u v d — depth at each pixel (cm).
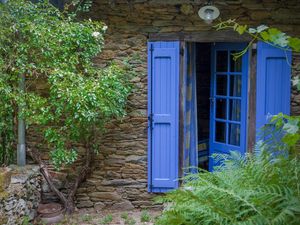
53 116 409
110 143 468
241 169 188
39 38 389
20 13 395
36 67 400
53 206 455
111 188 474
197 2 435
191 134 484
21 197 390
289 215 139
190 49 473
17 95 396
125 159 469
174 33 447
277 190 150
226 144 492
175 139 458
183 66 451
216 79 500
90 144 460
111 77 411
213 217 151
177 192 173
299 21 433
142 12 446
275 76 439
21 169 436
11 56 393
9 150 449
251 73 445
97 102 392
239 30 149
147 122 460
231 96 483
